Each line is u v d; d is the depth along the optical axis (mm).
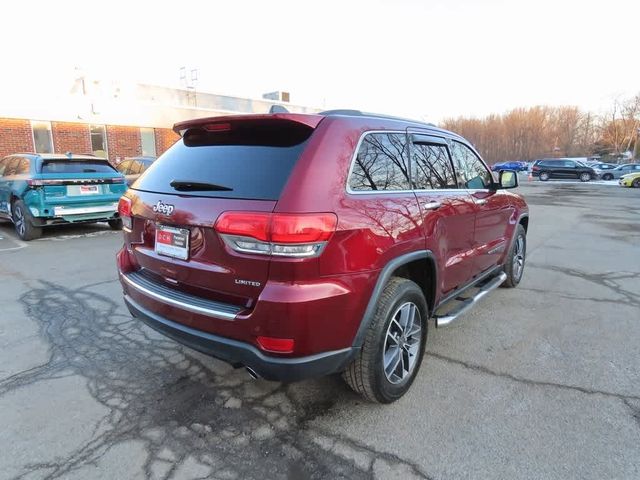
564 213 13617
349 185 2324
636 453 2270
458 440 2385
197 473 2137
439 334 3820
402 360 2764
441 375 3096
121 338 3678
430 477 2117
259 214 2057
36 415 2592
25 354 3375
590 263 6555
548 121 83125
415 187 2926
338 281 2170
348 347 2301
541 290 5121
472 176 3947
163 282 2658
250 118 2404
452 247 3299
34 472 2127
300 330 2074
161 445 2346
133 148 20797
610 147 71500
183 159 2713
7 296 4723
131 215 2828
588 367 3215
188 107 23094
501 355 3414
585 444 2344
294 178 2121
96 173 8422
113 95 21734
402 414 2627
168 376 3066
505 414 2623
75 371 3123
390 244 2463
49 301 4570
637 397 2809
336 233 2137
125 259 3051
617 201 18047
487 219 3994
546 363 3277
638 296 4902
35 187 7641
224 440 2393
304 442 2377
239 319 2145
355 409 2680
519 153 82875
